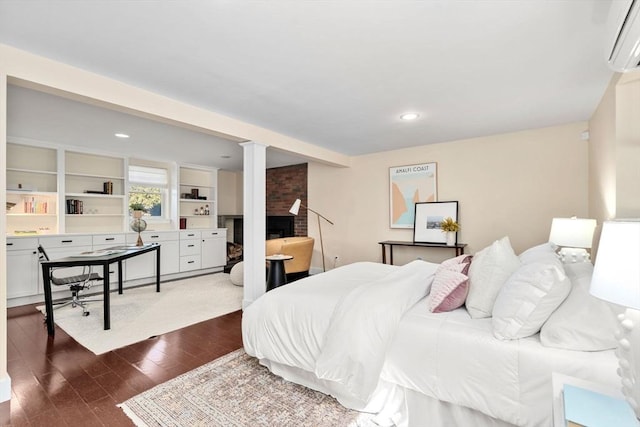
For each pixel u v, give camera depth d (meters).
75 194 4.62
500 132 3.91
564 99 2.77
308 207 5.96
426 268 2.66
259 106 2.90
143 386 2.03
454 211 4.34
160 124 3.44
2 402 1.84
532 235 3.82
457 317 1.74
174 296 4.28
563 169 3.61
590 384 1.13
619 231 0.93
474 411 1.49
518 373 1.36
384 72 2.22
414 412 1.63
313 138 4.13
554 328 1.35
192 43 1.84
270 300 2.18
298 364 1.95
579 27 1.69
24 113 3.04
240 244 7.47
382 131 3.81
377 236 5.10
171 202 5.93
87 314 3.51
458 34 1.76
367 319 1.73
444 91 2.57
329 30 1.71
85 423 1.68
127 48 1.89
